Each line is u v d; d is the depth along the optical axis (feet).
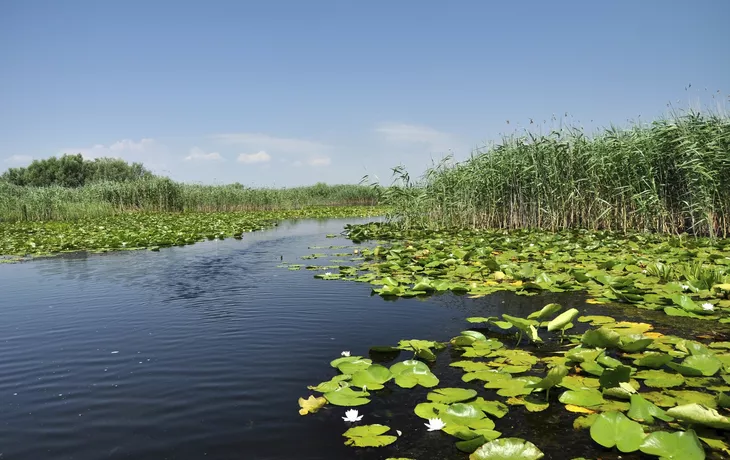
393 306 13.93
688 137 26.76
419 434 6.64
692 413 6.15
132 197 70.18
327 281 17.87
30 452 6.36
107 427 7.01
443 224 38.04
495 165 35.68
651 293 14.06
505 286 15.61
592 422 6.76
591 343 9.18
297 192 104.99
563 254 20.71
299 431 6.78
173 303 14.73
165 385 8.49
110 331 11.84
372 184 38.99
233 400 7.84
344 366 8.80
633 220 31.19
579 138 32.81
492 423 6.67
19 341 11.13
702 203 26.05
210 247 29.50
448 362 9.34
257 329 11.81
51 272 20.62
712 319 11.64
